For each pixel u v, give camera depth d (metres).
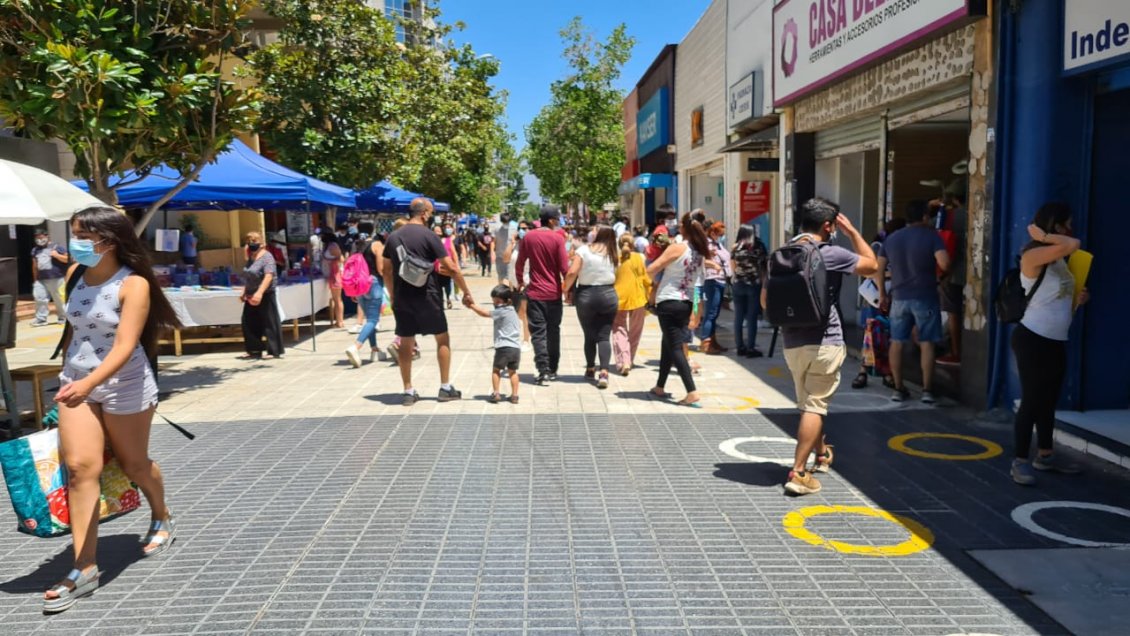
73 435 3.96
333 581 4.10
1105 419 6.56
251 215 21.92
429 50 25.11
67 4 7.69
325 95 17.06
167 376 10.21
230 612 3.79
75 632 3.64
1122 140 6.63
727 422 7.25
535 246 8.98
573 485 5.53
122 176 8.91
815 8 11.21
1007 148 7.02
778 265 5.14
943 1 7.63
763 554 4.37
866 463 5.99
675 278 7.75
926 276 7.60
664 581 4.05
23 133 8.64
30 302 19.17
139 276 4.09
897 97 9.23
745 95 15.31
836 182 12.91
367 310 10.66
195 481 5.76
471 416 7.56
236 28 8.91
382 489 5.50
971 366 7.57
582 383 9.12
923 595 3.88
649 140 29.59
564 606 3.80
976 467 5.87
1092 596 3.86
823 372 5.19
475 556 4.38
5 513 5.30
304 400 8.48
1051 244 5.23
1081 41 6.28
